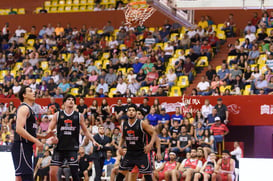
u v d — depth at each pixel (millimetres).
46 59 25875
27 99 7820
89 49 25281
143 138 9898
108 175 15352
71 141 8875
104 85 21594
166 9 16781
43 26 28875
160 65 22016
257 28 23672
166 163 15180
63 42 26688
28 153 7707
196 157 14875
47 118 18734
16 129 7480
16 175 7637
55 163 8898
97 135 13992
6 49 28078
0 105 21297
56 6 31391
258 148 18719
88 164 14867
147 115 18281
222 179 13992
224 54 22875
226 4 16938
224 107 17625
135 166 10297
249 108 18031
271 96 17750
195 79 21406
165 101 18984
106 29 27391
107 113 19188
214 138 16547
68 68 24125
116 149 16266
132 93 20234
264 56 20859
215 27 25109
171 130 16984
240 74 19781
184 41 23484
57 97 21406
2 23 30750
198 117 17609
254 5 16719
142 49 24438
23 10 31719
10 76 24484
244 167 6816
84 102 20031
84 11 29547
